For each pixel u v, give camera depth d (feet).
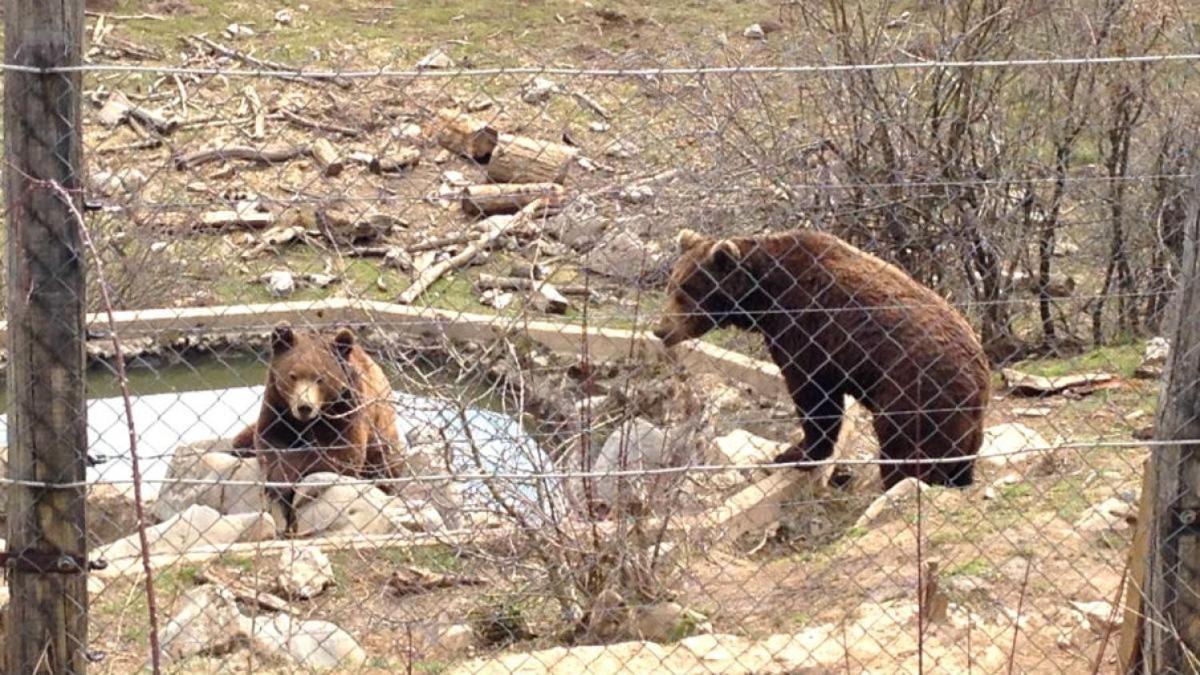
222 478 27.25
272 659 20.16
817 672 19.17
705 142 32.37
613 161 32.86
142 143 44.91
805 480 28.48
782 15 46.24
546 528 21.31
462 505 24.32
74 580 16.15
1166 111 33.68
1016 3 36.11
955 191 35.22
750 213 33.19
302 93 48.73
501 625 21.56
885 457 29.07
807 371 29.89
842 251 29.76
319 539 24.04
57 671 16.22
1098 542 23.29
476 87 48.75
